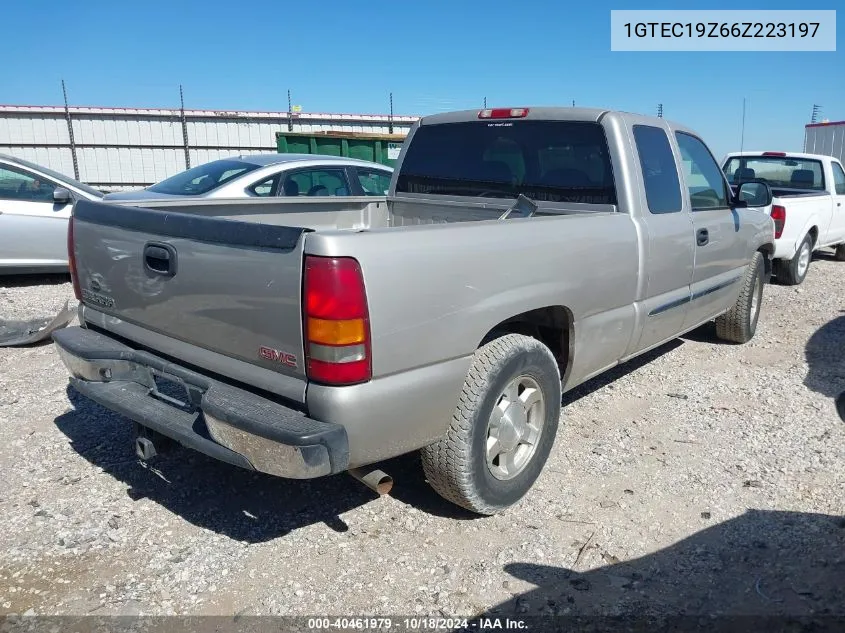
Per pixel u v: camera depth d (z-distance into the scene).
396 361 2.71
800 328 7.07
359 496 3.60
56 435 4.21
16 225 8.01
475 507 3.26
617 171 4.10
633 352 4.39
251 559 3.07
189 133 20.30
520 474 3.45
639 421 4.60
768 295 8.90
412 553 3.13
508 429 3.30
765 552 3.16
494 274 3.08
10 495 3.52
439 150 5.03
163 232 3.05
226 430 2.68
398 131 22.27
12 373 5.30
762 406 4.89
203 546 3.15
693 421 4.61
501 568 3.04
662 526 3.37
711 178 5.19
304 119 21.19
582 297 3.64
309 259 2.51
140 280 3.21
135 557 3.06
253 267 2.69
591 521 3.41
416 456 4.03
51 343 6.10
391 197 5.34
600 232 3.73
